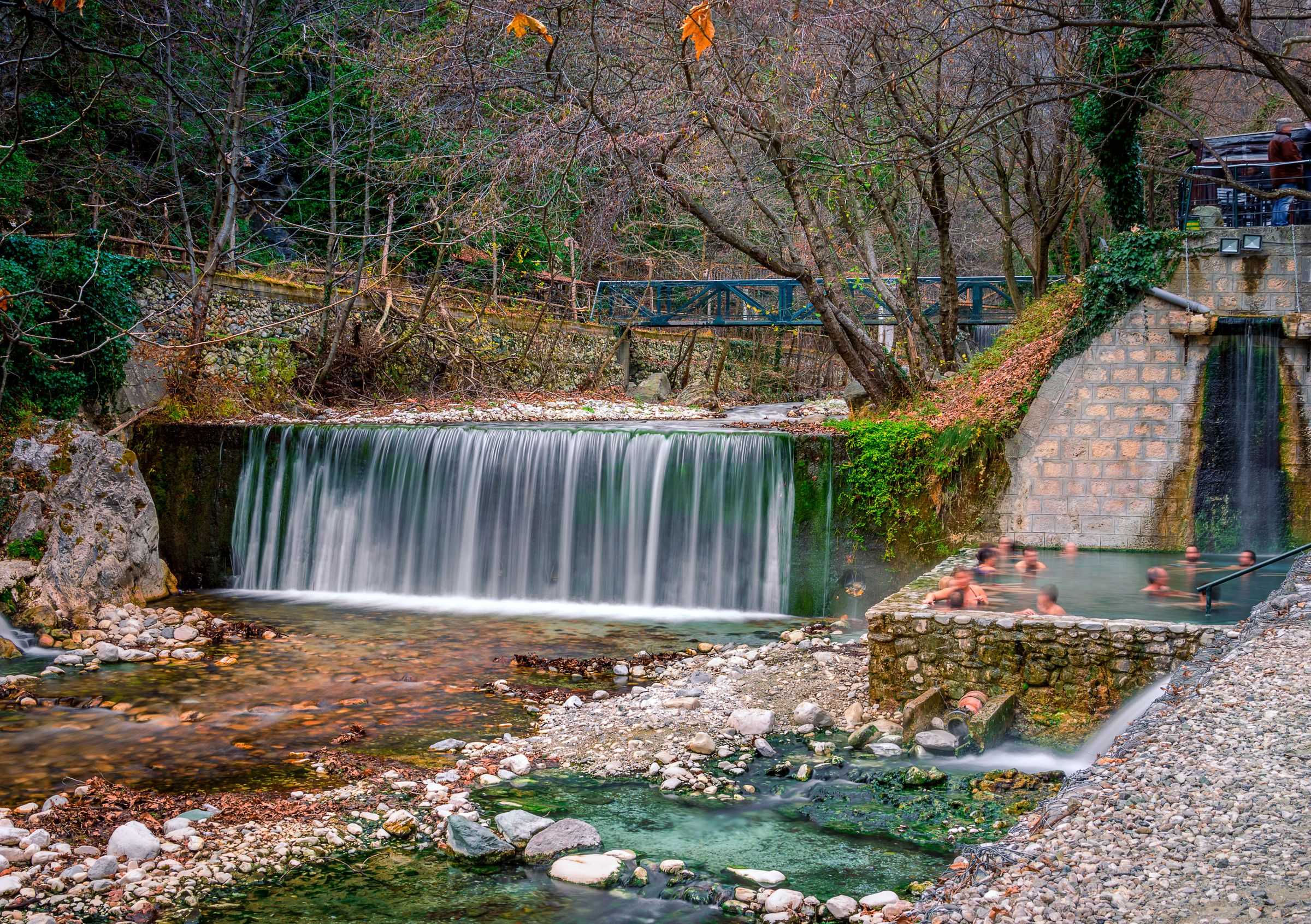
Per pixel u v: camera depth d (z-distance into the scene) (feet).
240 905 21.48
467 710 35.70
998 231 108.17
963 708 31.55
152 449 64.75
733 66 55.88
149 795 27.40
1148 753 20.33
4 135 68.49
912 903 20.77
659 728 32.91
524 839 24.64
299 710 35.81
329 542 61.82
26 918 20.52
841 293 74.23
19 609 49.16
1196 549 49.08
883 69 55.21
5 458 52.90
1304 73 42.80
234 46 80.02
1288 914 14.20
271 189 102.17
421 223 80.84
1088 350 52.70
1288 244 50.60
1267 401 50.57
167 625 50.21
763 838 24.75
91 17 71.67
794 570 54.08
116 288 64.49
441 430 60.39
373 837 24.97
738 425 67.41
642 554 56.90
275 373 79.41
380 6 81.66
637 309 120.37
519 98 60.29
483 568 59.26
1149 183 74.18
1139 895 15.12
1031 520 52.47
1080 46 52.80
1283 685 22.86
